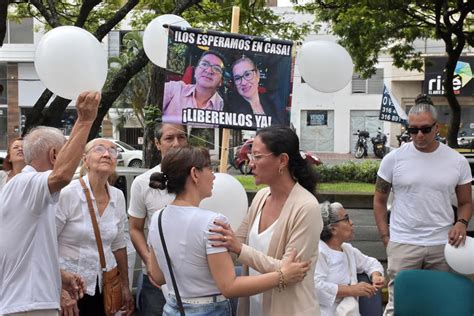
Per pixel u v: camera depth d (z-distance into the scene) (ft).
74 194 12.42
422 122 13.78
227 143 12.67
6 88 108.88
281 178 9.86
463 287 12.75
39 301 10.28
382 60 109.60
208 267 9.17
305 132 115.24
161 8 36.58
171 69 12.38
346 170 53.78
